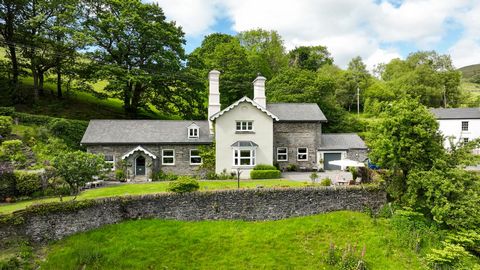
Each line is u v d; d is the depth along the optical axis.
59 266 15.12
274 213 20.75
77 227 17.72
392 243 18.55
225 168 31.20
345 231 19.48
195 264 16.28
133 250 16.53
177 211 19.77
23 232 16.48
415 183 20.20
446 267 16.80
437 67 79.19
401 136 21.02
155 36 40.03
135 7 40.53
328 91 49.41
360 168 26.09
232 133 31.34
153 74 40.12
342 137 36.88
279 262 16.89
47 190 22.64
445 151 21.75
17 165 25.12
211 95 33.41
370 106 61.34
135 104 43.38
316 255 17.56
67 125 34.34
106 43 40.50
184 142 31.56
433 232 19.08
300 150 34.91
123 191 22.88
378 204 21.89
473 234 18.14
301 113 35.53
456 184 19.36
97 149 30.77
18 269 14.55
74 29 38.72
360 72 79.44
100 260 15.71
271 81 50.69
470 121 47.09
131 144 31.11
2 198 21.11
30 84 45.31
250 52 60.66
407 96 22.64
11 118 31.86
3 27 38.78
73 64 41.22
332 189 21.59
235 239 18.36
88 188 25.03
